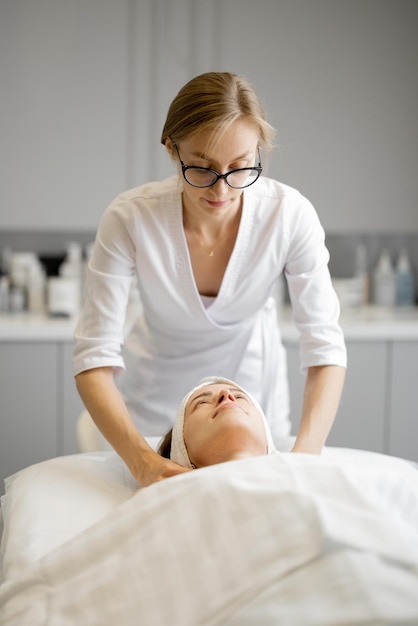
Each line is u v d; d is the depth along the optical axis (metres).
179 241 1.78
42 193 3.17
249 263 1.81
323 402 1.73
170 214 1.76
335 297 1.85
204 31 3.15
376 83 3.26
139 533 1.30
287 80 3.20
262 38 3.17
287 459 1.35
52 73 3.12
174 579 1.22
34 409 3.03
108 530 1.32
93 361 1.74
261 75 3.19
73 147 3.16
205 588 1.19
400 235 3.70
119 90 3.15
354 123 3.27
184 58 3.16
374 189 3.31
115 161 3.18
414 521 1.34
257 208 1.77
